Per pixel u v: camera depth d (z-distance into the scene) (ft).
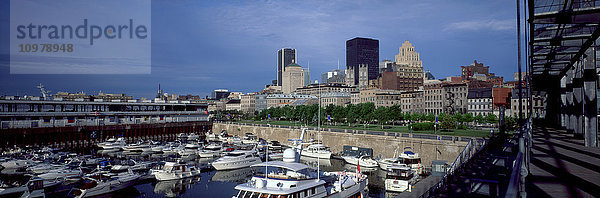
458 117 426.10
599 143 95.66
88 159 265.95
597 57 114.73
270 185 139.54
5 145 346.74
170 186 214.07
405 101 613.11
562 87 165.07
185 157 321.32
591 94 97.09
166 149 348.79
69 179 196.85
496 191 69.00
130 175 203.00
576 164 67.36
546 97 218.18
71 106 419.74
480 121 423.64
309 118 515.09
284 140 407.03
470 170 103.71
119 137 397.80
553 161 71.00
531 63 128.98
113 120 444.55
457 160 115.96
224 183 223.10
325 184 156.56
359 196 170.09
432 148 247.29
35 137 369.71
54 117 390.63
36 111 389.60
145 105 497.87
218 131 542.57
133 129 458.09
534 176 56.70
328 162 284.41
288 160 190.60
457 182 93.81
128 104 472.03
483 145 140.36
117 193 193.36
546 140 114.01
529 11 85.71
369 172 245.65
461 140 233.55
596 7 78.38
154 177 226.17
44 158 274.57
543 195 45.50
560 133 143.43
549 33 93.40
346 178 168.55
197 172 241.55
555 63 128.77
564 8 80.38
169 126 491.72
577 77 119.44
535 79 184.55
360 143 303.07
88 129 405.59
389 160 246.47
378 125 470.39
